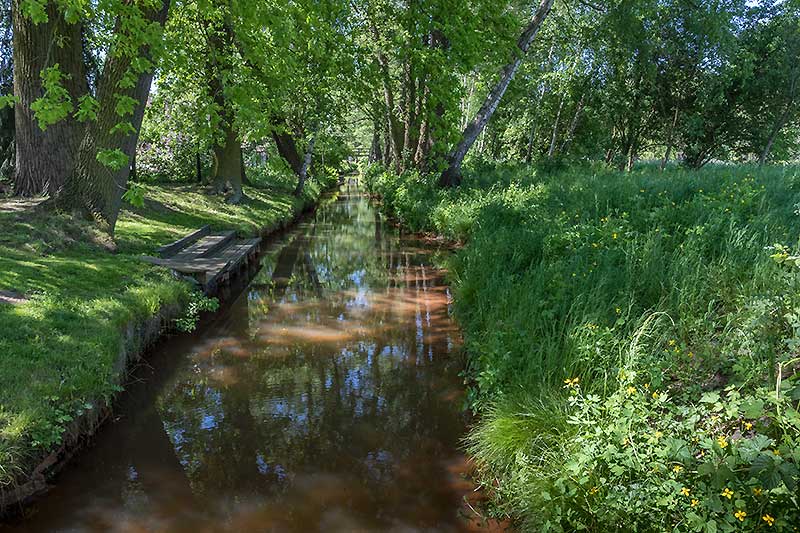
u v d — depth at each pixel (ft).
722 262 18.30
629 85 89.71
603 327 15.58
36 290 20.93
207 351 23.39
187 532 12.19
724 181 31.60
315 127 77.00
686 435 10.67
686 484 9.56
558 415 12.95
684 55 80.74
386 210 77.66
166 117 56.24
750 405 9.43
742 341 13.50
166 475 14.46
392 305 30.27
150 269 26.91
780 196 27.07
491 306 21.38
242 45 30.86
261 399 18.88
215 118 31.60
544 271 21.85
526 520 11.55
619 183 39.29
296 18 34.73
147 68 21.42
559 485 10.73
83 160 29.96
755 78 85.61
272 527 12.35
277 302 31.30
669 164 97.55
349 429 16.72
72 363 16.20
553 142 99.14
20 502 12.71
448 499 13.25
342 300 31.60
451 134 43.14
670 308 16.31
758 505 8.63
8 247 24.93
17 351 15.96
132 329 20.54
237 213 53.78
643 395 11.50
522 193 46.32
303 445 15.87
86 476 14.24
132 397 18.78
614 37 74.84
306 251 47.96
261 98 31.71
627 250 21.47
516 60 58.90
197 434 16.60
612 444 10.67
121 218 38.91
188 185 63.57
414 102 70.90
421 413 17.61
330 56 49.67
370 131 164.96
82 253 26.84
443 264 37.86
